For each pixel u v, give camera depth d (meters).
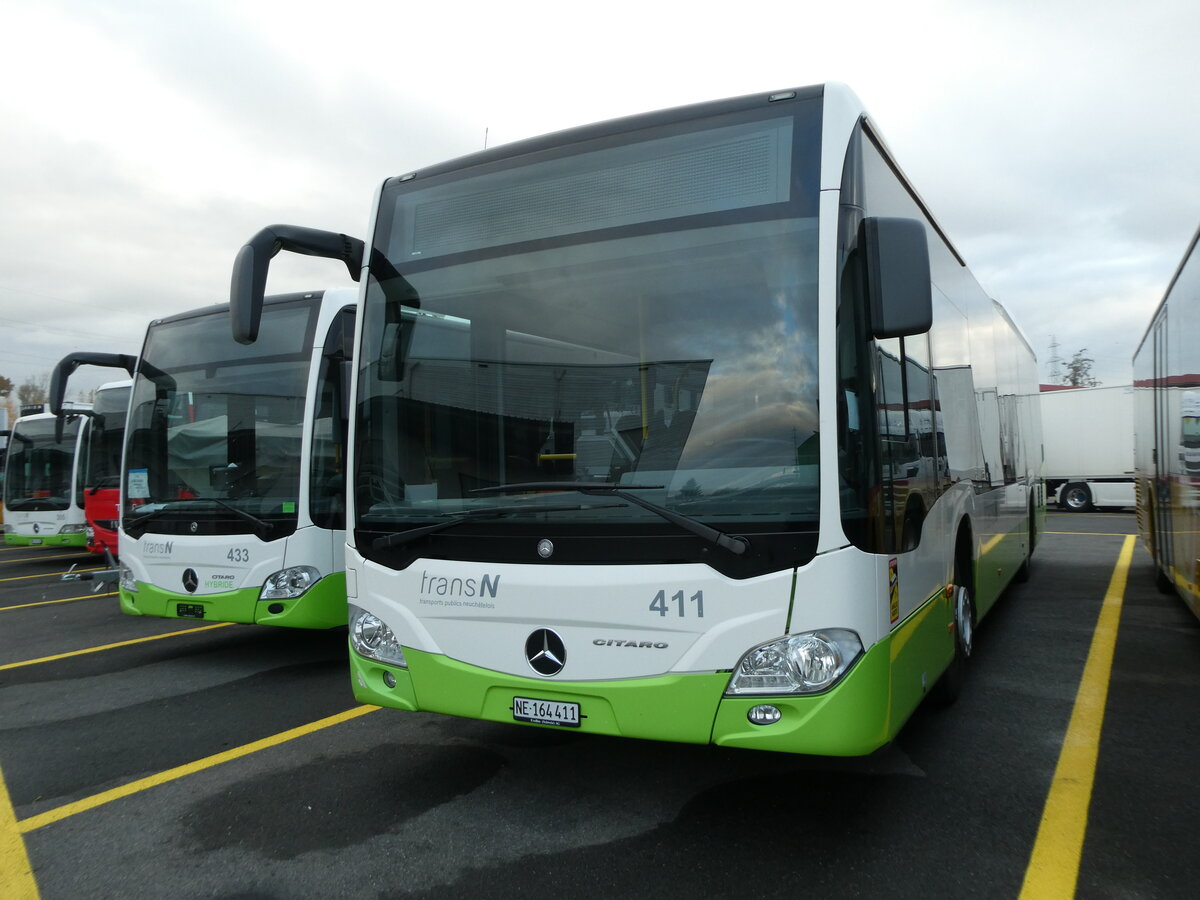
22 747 5.13
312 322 6.93
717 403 3.39
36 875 3.50
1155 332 8.78
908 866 3.32
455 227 4.16
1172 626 7.72
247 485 6.82
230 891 3.30
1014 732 4.85
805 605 3.15
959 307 5.92
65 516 15.78
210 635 8.45
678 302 3.56
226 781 4.45
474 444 3.85
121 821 4.00
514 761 4.59
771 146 3.53
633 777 4.32
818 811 3.85
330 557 6.71
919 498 4.04
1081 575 10.98
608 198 3.81
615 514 3.42
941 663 4.48
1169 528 7.72
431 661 3.79
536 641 3.54
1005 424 7.92
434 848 3.60
